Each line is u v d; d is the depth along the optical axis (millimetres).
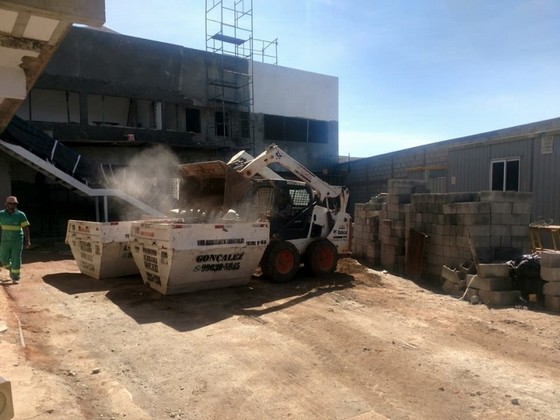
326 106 29656
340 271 11031
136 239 8844
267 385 4625
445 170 18703
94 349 5645
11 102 5625
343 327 6480
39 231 19516
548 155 11172
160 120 22984
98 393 4406
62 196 20094
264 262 9570
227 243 8344
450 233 9195
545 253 7387
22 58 3930
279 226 10023
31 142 16219
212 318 6957
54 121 21766
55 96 21984
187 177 10156
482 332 6258
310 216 10508
